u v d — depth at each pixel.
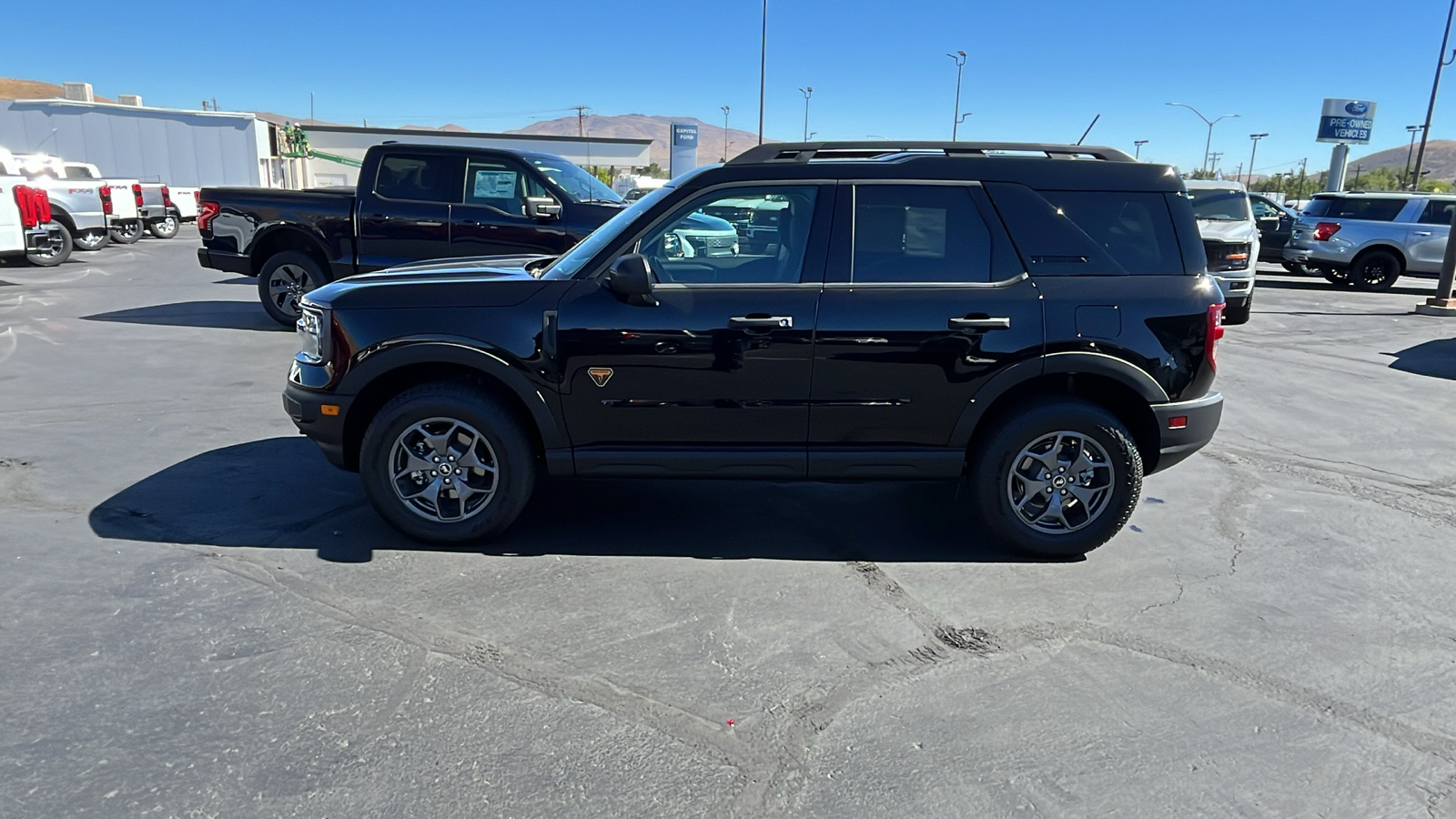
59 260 16.61
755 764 2.80
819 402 4.21
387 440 4.23
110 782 2.62
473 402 4.21
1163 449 4.36
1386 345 10.81
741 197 4.27
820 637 3.62
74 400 6.88
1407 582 4.28
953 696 3.21
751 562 4.32
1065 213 4.26
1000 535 4.39
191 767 2.69
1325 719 3.13
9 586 3.80
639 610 3.80
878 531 4.77
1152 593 4.09
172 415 6.53
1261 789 2.75
